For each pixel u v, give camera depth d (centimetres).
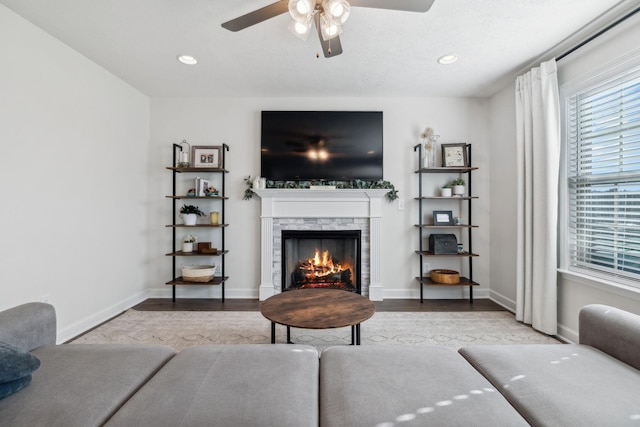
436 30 218
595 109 223
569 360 120
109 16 203
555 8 193
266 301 209
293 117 346
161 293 350
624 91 202
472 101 348
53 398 95
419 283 348
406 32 220
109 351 128
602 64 210
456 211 350
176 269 350
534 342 234
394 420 86
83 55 254
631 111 197
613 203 211
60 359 120
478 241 349
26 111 207
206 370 113
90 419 88
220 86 319
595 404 91
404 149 350
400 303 329
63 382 104
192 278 320
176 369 113
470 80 303
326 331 255
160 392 99
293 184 345
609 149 213
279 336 245
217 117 351
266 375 110
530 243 262
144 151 342
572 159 242
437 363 119
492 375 112
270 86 319
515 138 303
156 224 350
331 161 346
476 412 89
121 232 304
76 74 247
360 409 90
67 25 212
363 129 346
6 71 195
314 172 346
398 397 96
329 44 180
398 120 350
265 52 250
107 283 284
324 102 350
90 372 112
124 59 261
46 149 222
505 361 120
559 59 243
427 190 351
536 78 253
